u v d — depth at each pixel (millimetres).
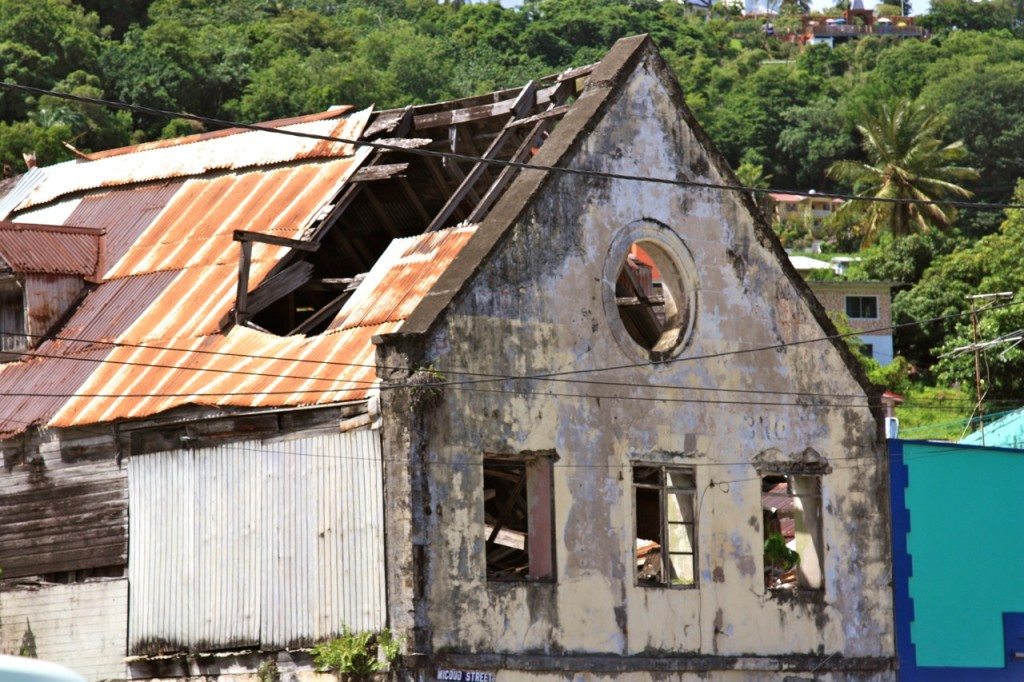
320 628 43938
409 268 48906
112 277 55219
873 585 55562
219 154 59500
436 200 58469
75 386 50594
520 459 46469
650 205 50844
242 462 46344
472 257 45875
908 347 155125
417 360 43750
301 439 45281
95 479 49562
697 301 51906
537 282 47188
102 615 48688
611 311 49281
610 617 47719
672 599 49594
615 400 48969
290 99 181125
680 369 51031
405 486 42969
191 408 47250
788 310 54656
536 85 55000
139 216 58062
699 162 52594
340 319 47906
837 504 55000
